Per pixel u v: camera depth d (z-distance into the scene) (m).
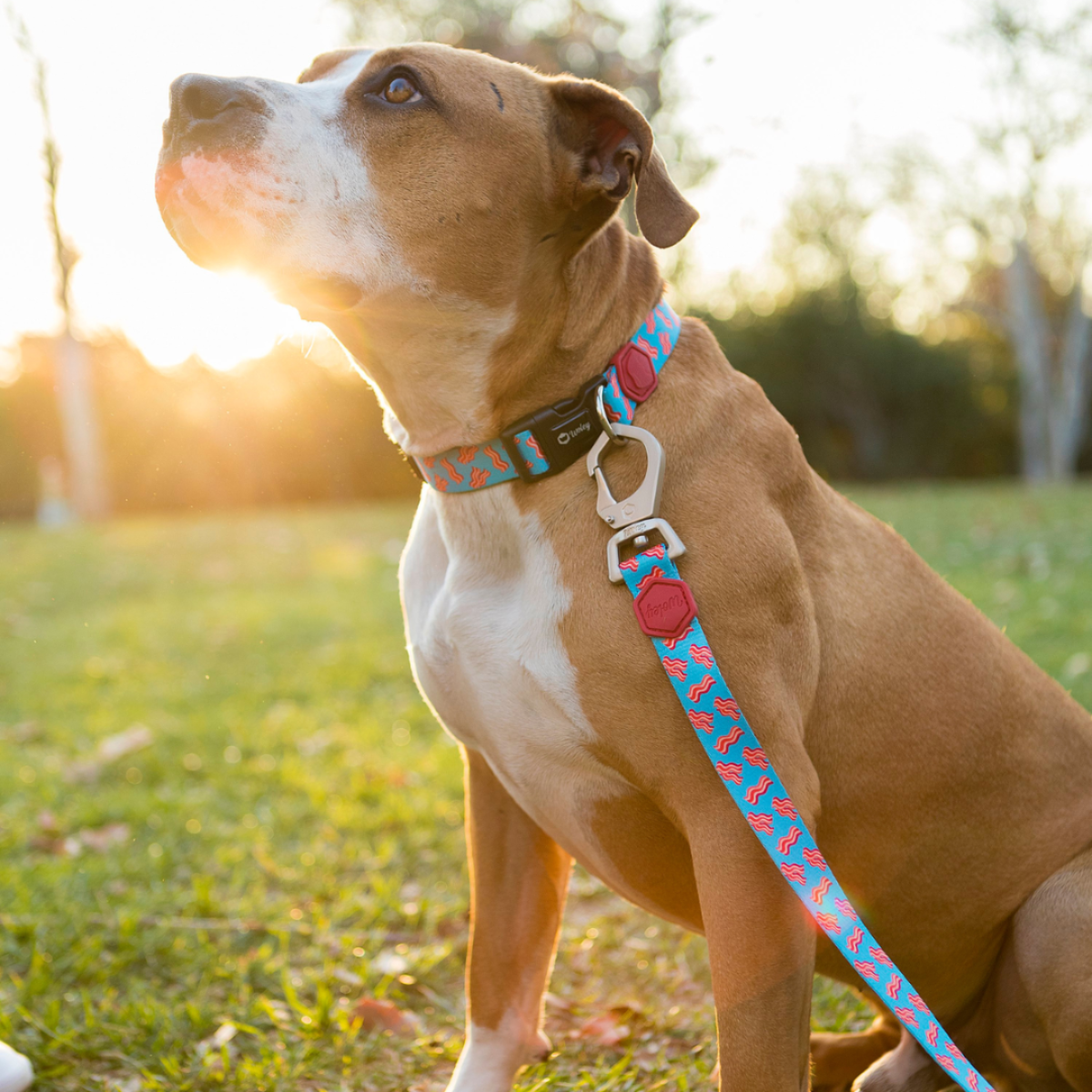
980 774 1.01
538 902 1.06
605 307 0.98
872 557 1.02
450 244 0.96
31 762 1.94
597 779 0.97
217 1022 1.18
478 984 1.05
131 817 1.64
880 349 11.74
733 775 0.91
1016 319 11.77
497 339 0.97
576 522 0.95
